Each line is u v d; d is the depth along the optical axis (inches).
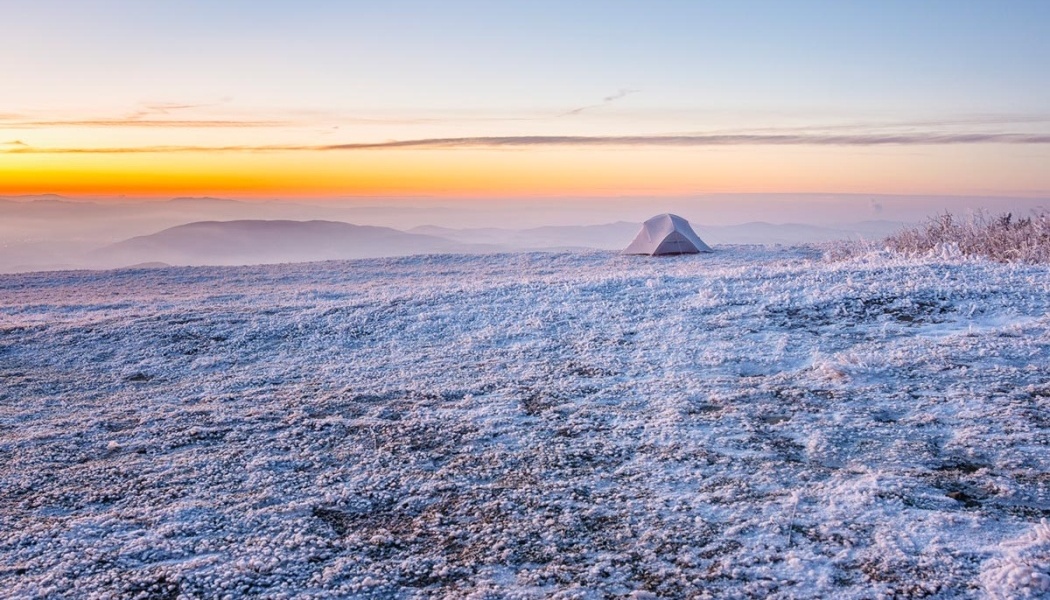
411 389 369.7
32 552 193.6
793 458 247.9
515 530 200.1
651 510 209.6
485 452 267.6
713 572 171.9
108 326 570.3
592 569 176.1
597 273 1002.1
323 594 168.4
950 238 795.4
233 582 174.6
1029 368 324.5
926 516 195.0
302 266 1275.8
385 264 1291.8
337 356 468.1
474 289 644.7
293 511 219.1
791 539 186.4
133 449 287.7
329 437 293.3
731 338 426.6
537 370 393.7
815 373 346.9
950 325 422.3
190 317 596.4
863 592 159.3
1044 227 721.6
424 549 191.6
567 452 263.0
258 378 418.0
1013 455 235.0
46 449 290.0
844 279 548.7
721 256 1200.2
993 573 162.4
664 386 343.9
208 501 228.8
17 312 751.7
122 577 177.8
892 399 301.1
